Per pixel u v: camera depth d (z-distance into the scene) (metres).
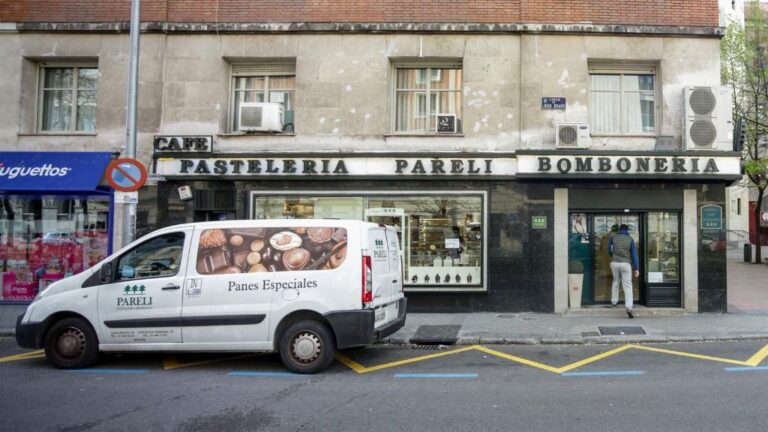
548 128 10.96
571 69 11.02
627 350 7.92
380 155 10.89
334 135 11.20
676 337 8.54
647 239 11.04
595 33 11.01
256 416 4.98
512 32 11.07
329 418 4.91
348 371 6.75
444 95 11.50
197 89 11.34
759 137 20.59
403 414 5.01
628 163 10.53
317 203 11.23
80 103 11.85
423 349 8.11
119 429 4.64
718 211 10.73
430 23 11.09
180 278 6.75
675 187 10.80
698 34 10.98
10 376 6.49
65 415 5.02
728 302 12.02
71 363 6.82
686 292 10.70
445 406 5.25
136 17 9.40
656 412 4.98
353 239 6.69
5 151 11.38
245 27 11.23
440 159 10.87
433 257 11.05
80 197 11.49
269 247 6.77
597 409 5.11
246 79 11.75
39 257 11.52
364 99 11.19
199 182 11.23
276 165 11.00
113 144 11.37
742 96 20.11
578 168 10.57
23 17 11.45
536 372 6.65
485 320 10.02
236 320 6.61
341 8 11.25
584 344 8.40
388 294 7.28
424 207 11.12
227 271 6.73
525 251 10.84
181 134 11.28
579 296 10.81
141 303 6.74
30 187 10.73
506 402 5.37
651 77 11.40
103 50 11.44
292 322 6.69
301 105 11.25
